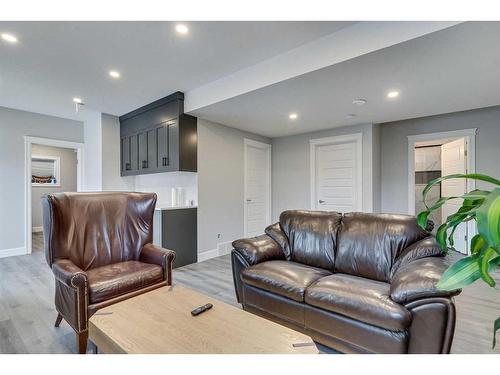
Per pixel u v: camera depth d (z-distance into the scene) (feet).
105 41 8.02
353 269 7.34
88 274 6.76
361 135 14.90
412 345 4.85
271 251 8.18
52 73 10.22
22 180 14.93
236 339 3.99
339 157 15.96
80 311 5.83
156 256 7.85
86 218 7.76
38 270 11.83
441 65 7.89
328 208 16.37
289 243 8.66
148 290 7.13
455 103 11.37
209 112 12.57
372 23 7.11
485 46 6.82
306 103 11.34
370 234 7.36
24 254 14.78
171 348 3.78
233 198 15.64
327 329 5.72
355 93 10.19
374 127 14.88
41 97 12.87
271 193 18.78
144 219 8.79
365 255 7.21
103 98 13.07
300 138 17.38
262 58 9.27
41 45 8.20
